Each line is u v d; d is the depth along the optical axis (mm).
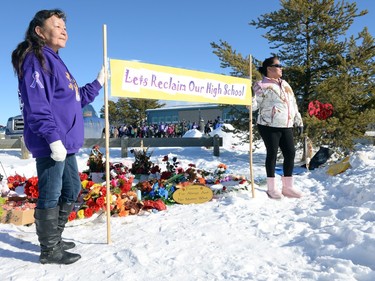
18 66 2484
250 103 4742
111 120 47812
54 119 2568
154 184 4746
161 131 32375
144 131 32438
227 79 4543
